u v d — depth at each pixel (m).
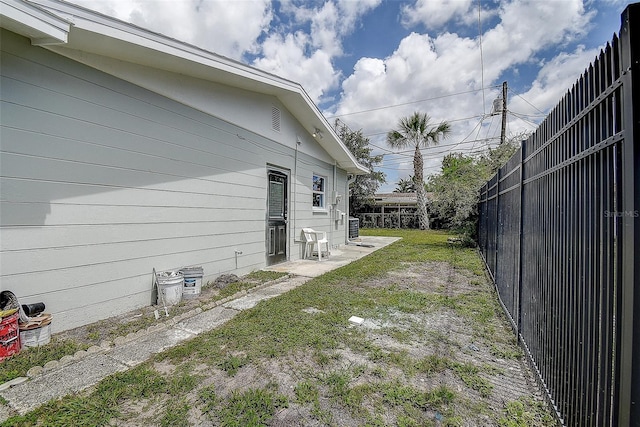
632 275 1.06
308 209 8.09
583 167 1.52
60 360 2.35
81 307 3.09
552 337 1.91
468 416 1.78
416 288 4.64
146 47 3.26
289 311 3.50
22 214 2.67
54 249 2.88
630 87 1.08
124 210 3.51
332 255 8.27
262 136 6.06
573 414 1.56
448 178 11.12
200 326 3.16
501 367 2.37
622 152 1.13
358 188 20.61
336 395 1.95
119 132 3.46
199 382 2.10
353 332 2.94
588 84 1.48
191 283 4.01
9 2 2.21
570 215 1.69
